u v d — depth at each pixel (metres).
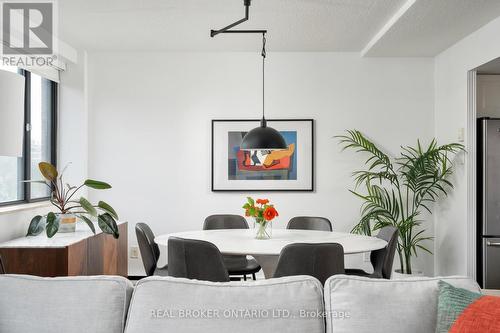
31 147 4.22
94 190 4.88
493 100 4.50
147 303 1.55
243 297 1.55
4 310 1.56
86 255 3.46
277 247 2.92
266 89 4.91
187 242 2.62
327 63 4.91
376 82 4.92
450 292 1.54
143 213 4.89
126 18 3.76
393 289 1.62
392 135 4.91
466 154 4.18
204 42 4.51
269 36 4.29
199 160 4.91
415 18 3.61
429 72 4.93
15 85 1.82
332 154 4.91
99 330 1.53
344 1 3.38
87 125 4.88
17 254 3.11
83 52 4.78
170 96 4.90
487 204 4.12
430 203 4.93
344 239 3.29
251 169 4.89
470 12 3.50
